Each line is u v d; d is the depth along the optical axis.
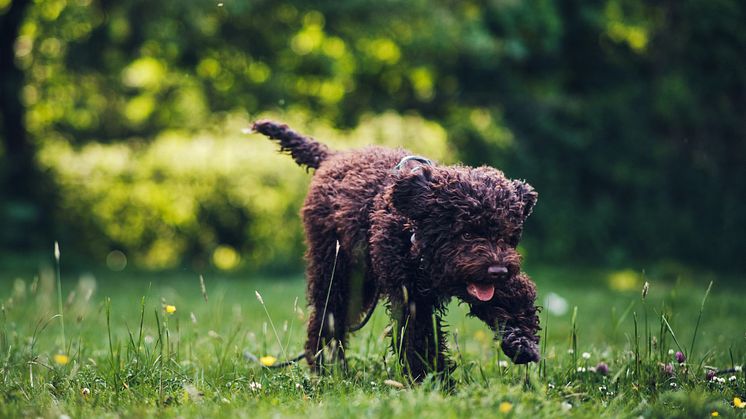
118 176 15.52
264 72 15.34
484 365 5.02
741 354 5.73
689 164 17.00
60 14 13.42
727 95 16.70
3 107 14.54
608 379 4.50
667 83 16.28
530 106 16.73
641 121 17.20
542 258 16.73
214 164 15.66
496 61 15.66
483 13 15.43
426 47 14.94
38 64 14.42
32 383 4.29
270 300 10.13
